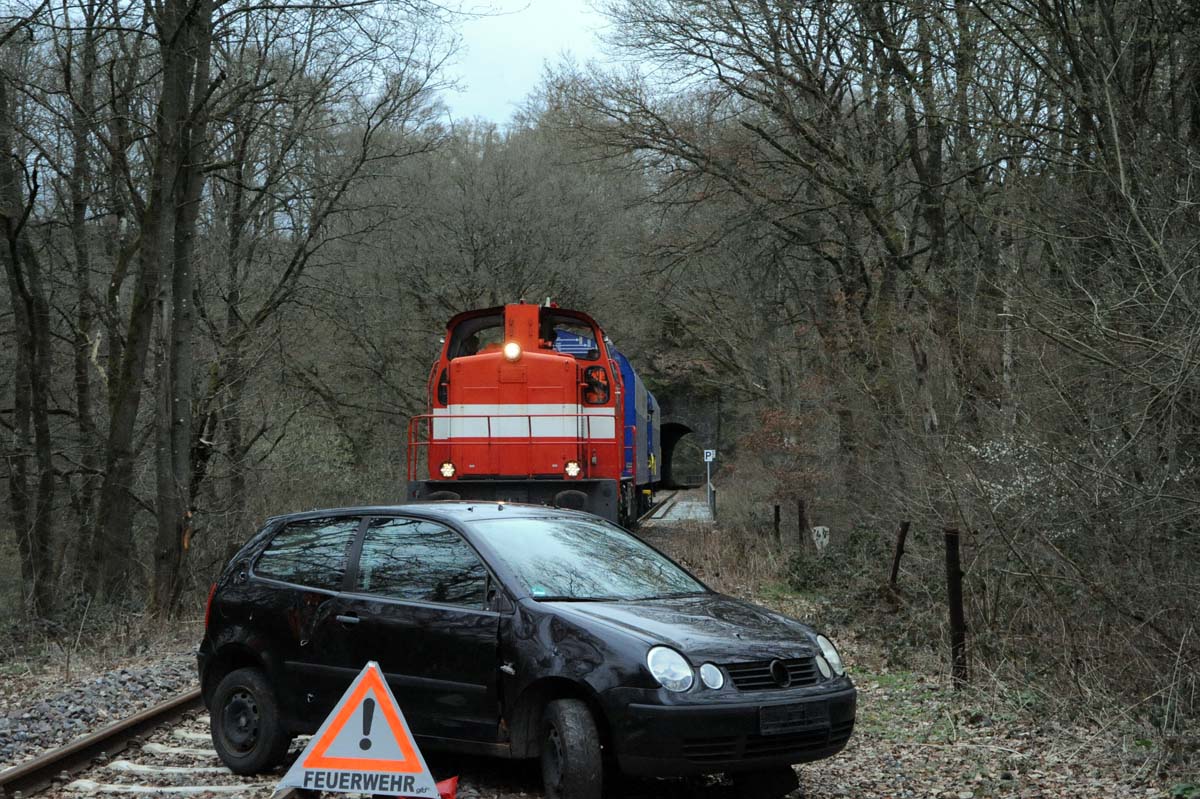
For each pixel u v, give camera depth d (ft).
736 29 95.25
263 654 33.22
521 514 33.53
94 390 108.68
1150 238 43.19
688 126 102.12
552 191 171.12
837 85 94.38
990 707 41.70
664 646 27.40
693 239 111.24
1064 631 44.04
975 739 37.88
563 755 27.12
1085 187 58.95
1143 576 40.96
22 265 98.58
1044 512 47.37
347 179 100.27
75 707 42.37
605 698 26.99
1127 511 42.04
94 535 77.41
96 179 91.30
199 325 101.55
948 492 51.62
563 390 85.87
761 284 120.57
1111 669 41.63
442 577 31.04
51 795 30.58
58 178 93.15
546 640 28.22
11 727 39.17
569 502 82.74
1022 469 49.01
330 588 32.78
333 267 130.00
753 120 100.63
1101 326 41.14
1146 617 40.50
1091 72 58.65
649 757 26.58
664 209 112.37
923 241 107.14
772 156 102.53
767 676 28.22
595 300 176.24
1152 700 39.27
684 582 33.53
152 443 99.86
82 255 91.40
